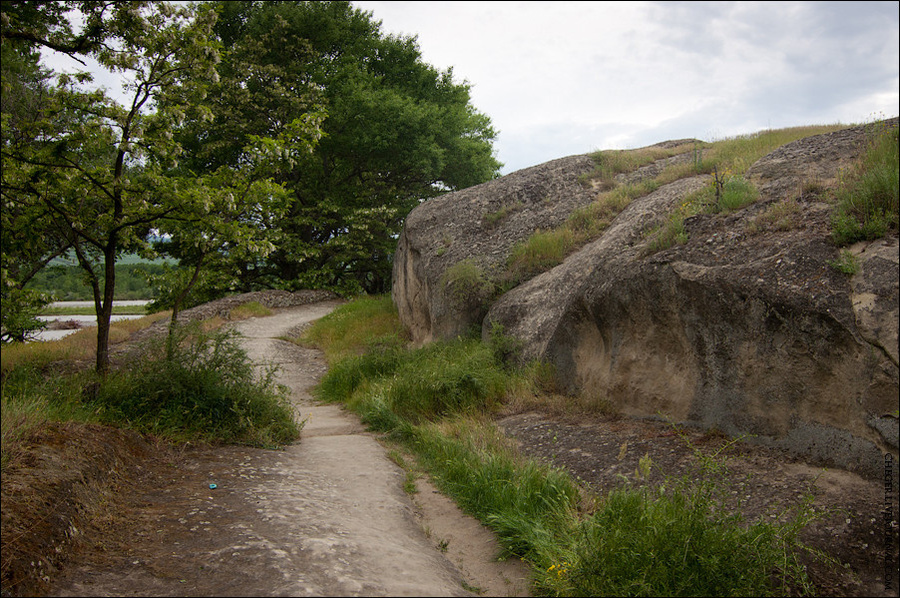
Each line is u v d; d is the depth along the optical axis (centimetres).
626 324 698
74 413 581
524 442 671
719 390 573
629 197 1278
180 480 509
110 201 763
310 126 869
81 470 426
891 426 420
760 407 530
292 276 2844
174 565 334
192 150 2386
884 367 432
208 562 336
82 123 685
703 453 531
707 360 588
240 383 745
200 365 735
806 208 633
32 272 1032
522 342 964
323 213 2602
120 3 632
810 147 863
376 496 511
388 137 2447
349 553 359
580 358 797
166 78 736
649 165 1524
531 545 413
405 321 1625
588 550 368
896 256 477
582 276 957
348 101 2438
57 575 313
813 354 488
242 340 1616
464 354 1030
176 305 863
